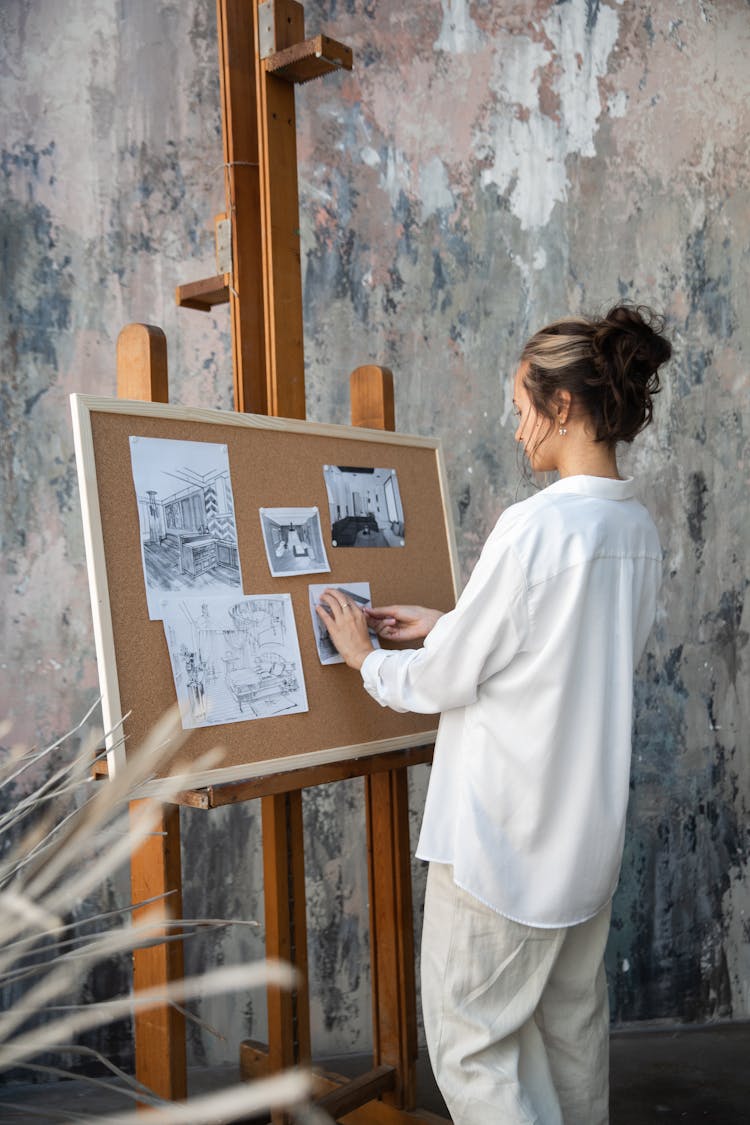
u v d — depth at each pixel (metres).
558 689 1.35
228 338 2.53
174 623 1.48
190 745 1.46
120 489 1.46
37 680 2.36
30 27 2.37
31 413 2.38
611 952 2.76
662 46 2.81
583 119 2.77
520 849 1.40
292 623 1.66
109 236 2.44
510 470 2.74
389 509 1.92
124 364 1.63
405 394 2.65
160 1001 0.36
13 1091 2.29
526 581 1.33
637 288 2.81
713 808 2.82
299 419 1.86
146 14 2.46
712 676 2.83
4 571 2.35
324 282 2.58
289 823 1.88
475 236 2.70
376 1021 2.13
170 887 1.60
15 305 2.36
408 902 2.11
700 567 2.82
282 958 1.86
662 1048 2.65
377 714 1.77
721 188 2.86
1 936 0.38
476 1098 1.38
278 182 1.83
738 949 2.84
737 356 2.86
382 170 2.63
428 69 2.66
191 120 2.50
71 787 0.49
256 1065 2.26
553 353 1.43
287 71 1.80
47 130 2.39
